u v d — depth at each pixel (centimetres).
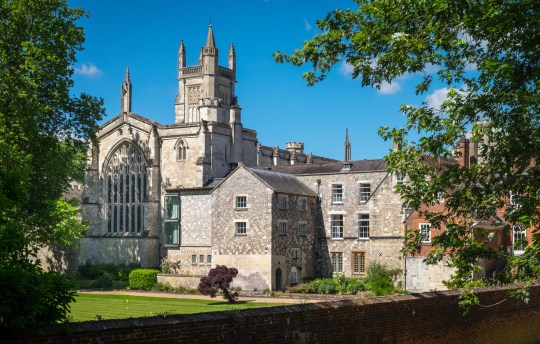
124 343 1684
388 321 2536
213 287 5634
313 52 2622
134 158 8938
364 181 7456
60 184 4928
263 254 6788
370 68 2530
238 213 6981
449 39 2394
